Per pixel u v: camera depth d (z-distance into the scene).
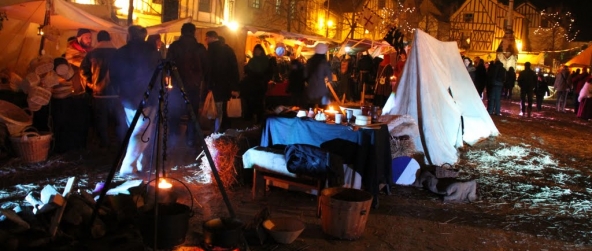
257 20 24.50
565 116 16.97
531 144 10.08
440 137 7.47
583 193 6.10
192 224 4.26
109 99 6.90
